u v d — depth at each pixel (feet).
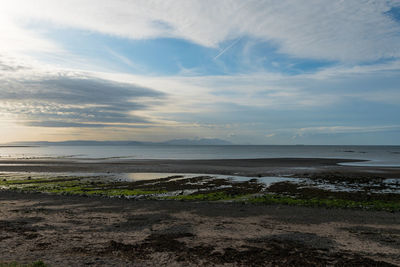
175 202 75.46
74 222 53.88
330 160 233.76
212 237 44.27
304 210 65.36
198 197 82.74
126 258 34.96
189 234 45.91
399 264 33.99
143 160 239.50
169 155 360.07
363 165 188.14
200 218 57.67
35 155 383.86
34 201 76.69
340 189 96.07
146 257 35.42
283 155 363.35
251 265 33.27
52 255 35.50
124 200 78.43
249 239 43.29
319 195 84.48
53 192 92.84
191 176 133.59
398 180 118.11
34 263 30.35
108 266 32.14
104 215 60.23
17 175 141.49
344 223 53.83
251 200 77.87
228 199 80.07
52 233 45.85
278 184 106.93
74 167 177.88
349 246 40.37
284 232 47.39
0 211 63.46
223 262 34.06
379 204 71.92
